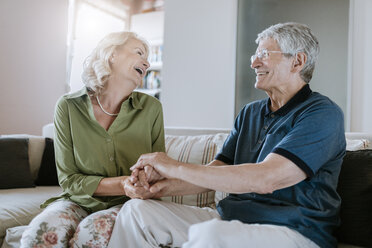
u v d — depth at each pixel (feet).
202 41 11.88
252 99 10.95
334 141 3.91
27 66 12.39
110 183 4.61
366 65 9.61
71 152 5.05
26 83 12.38
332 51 9.96
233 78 11.22
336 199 4.04
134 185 4.34
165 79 12.55
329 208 3.90
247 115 4.86
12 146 7.94
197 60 11.98
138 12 18.10
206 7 11.80
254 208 4.06
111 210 4.27
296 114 4.19
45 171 8.23
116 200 4.89
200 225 3.24
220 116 11.55
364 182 4.31
